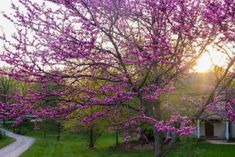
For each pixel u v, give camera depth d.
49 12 7.23
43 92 7.28
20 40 7.11
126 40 8.05
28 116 7.18
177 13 7.30
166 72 7.99
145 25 7.96
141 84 7.67
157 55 7.34
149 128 21.05
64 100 7.29
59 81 7.26
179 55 7.78
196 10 7.42
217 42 7.29
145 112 7.97
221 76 8.21
